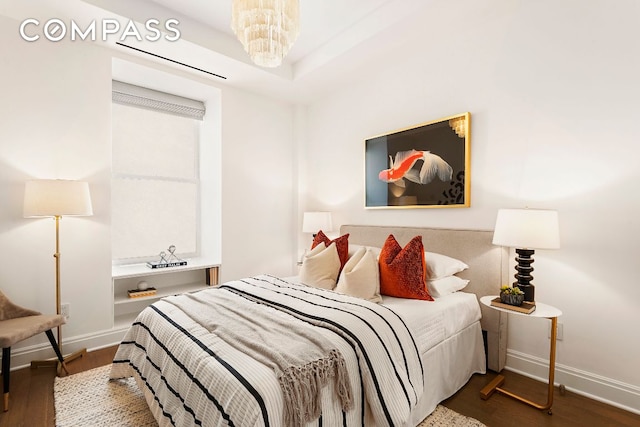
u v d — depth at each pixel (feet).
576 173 6.73
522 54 7.50
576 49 6.73
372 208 10.93
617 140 6.23
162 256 11.62
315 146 13.37
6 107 7.72
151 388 5.46
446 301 7.04
